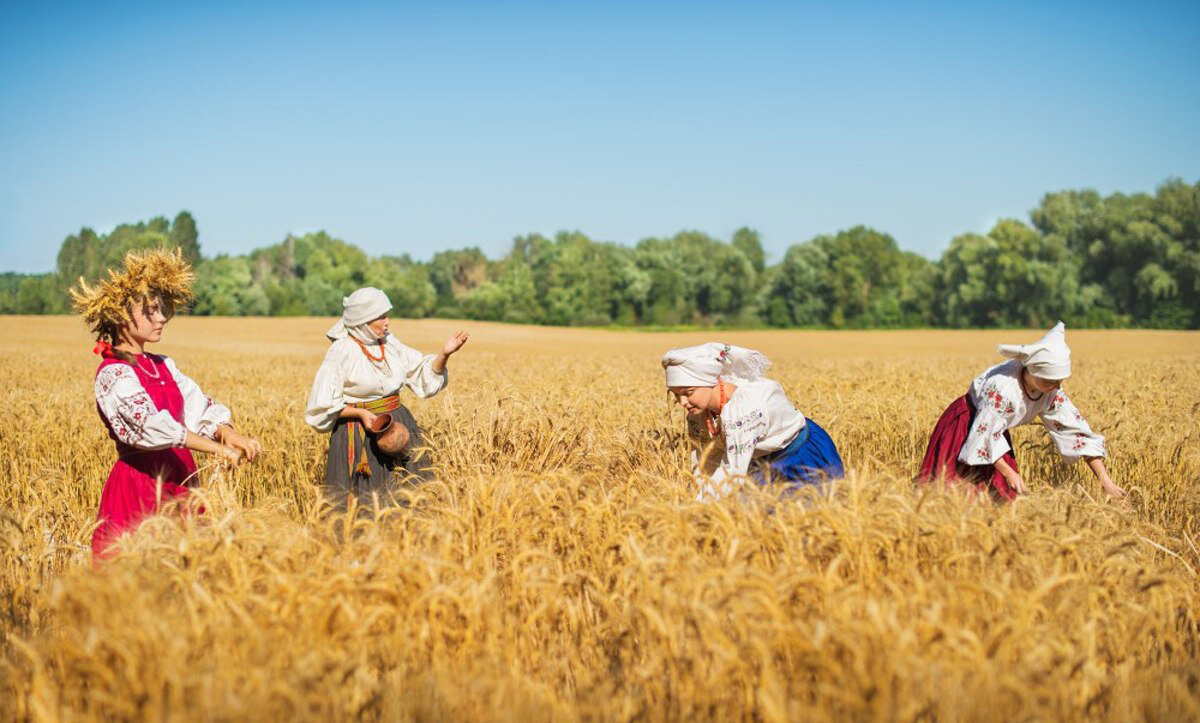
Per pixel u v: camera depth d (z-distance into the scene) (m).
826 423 8.49
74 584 3.16
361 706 2.79
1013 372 5.63
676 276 105.75
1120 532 4.25
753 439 5.10
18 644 2.91
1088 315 84.44
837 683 2.80
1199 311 82.38
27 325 53.34
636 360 27.38
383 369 5.87
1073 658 2.96
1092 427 8.84
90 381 18.80
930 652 2.86
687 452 5.83
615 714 3.02
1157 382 14.55
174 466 5.25
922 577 3.53
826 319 101.81
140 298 5.07
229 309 93.75
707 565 3.44
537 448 6.21
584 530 4.08
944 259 95.62
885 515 3.74
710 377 5.11
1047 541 3.70
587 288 104.50
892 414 9.39
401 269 121.94
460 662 3.23
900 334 66.88
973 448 5.62
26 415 10.10
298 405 9.73
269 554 3.55
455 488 4.46
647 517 3.97
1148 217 84.44
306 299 99.94
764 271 120.69
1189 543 4.65
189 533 3.60
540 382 13.20
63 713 2.76
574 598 3.82
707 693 2.92
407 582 3.43
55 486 7.06
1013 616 3.10
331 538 3.86
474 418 6.55
